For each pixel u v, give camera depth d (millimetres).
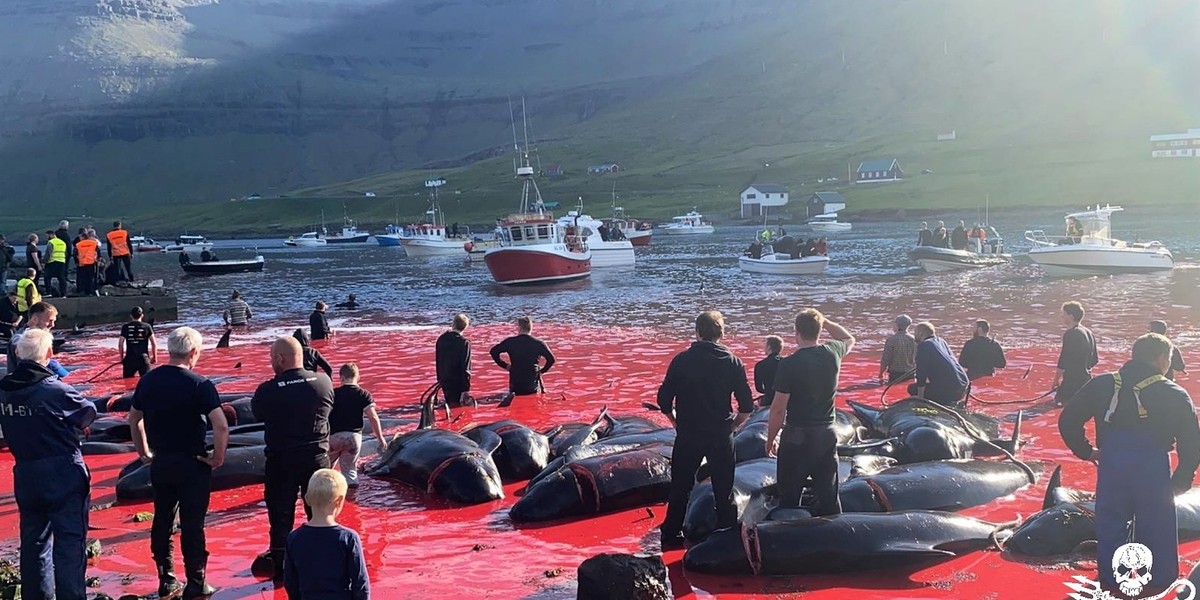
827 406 7762
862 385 15820
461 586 7395
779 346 12734
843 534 7340
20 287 22234
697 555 7426
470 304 35688
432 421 13172
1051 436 11789
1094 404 6355
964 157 178250
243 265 65500
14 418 6621
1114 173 139625
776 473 8648
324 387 7754
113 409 13219
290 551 5746
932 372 12219
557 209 178375
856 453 10133
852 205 144500
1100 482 6352
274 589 7418
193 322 31719
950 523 7691
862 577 7293
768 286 38375
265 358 22109
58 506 6664
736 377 7770
